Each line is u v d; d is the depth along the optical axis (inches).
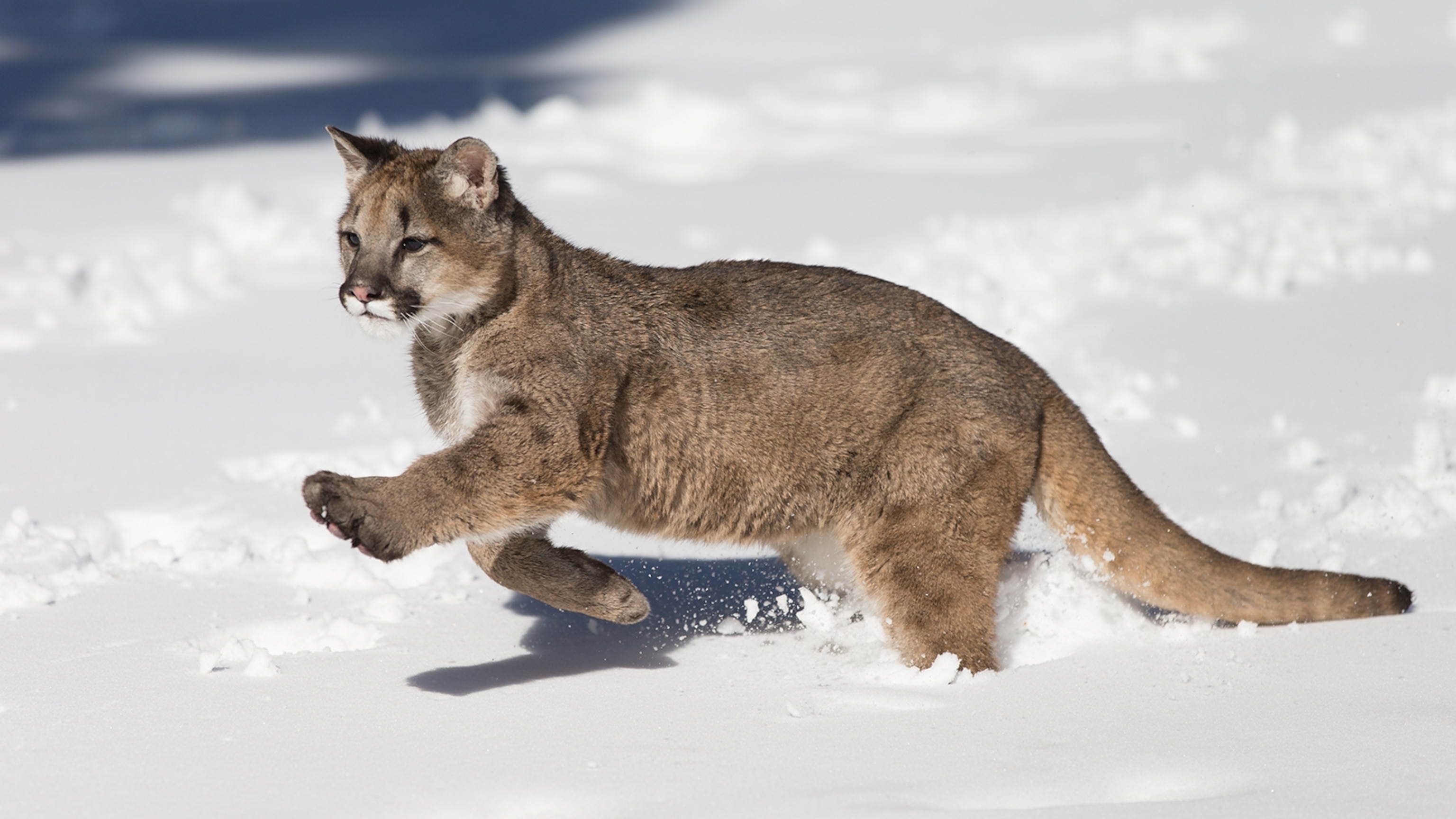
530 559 358.3
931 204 912.3
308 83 1558.8
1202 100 1214.9
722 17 1876.2
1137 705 303.4
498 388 345.4
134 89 1531.7
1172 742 281.0
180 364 644.1
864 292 368.5
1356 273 720.3
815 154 1116.5
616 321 353.1
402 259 353.7
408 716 312.0
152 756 287.6
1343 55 1396.4
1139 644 351.9
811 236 836.6
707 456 356.2
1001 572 371.6
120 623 375.2
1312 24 1546.5
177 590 403.5
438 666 348.8
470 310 357.1
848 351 355.6
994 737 288.7
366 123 1222.9
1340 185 894.4
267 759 285.9
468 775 276.7
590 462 342.6
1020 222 849.5
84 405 581.6
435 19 2003.0
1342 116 1092.5
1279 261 736.3
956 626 342.0
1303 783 257.9
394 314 354.3
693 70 1553.9
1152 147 1047.6
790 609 398.0
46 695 323.0
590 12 1984.5
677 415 353.7
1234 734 283.9
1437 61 1323.8
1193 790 262.8
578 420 341.4
